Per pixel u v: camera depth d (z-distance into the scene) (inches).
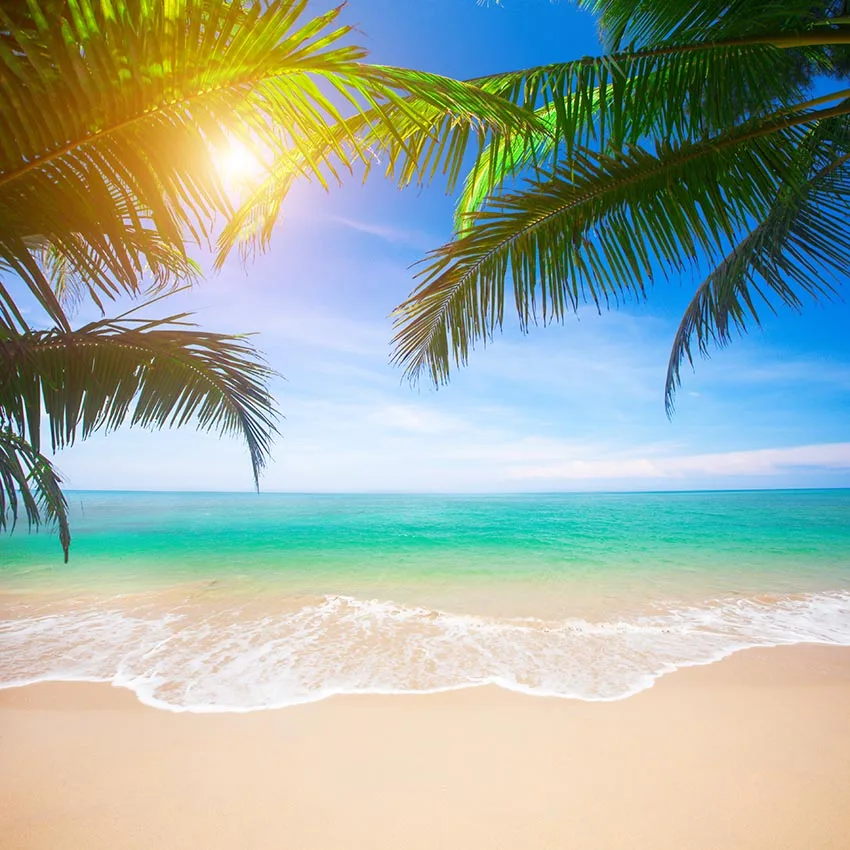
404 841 104.1
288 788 121.6
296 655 213.2
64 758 134.3
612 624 262.8
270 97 42.7
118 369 93.4
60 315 43.9
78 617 277.9
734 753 135.9
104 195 42.7
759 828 107.1
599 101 77.4
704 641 232.7
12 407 80.0
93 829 108.1
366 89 47.2
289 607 302.0
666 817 110.9
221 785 122.8
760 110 77.4
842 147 94.2
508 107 62.3
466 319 106.5
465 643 229.9
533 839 104.5
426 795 118.7
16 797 118.4
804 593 341.1
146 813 112.9
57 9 33.5
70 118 37.3
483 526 833.5
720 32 76.5
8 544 607.8
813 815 111.0
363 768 129.7
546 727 150.3
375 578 398.0
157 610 294.0
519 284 97.0
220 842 104.2
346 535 703.7
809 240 102.7
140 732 147.6
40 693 173.9
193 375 103.8
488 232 93.8
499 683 182.9
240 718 156.3
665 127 81.3
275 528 807.1
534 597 331.0
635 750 137.3
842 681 183.3
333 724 152.3
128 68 36.2
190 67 37.9
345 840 104.6
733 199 84.6
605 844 102.7
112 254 45.0
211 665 200.8
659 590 352.5
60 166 39.9
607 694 173.2
